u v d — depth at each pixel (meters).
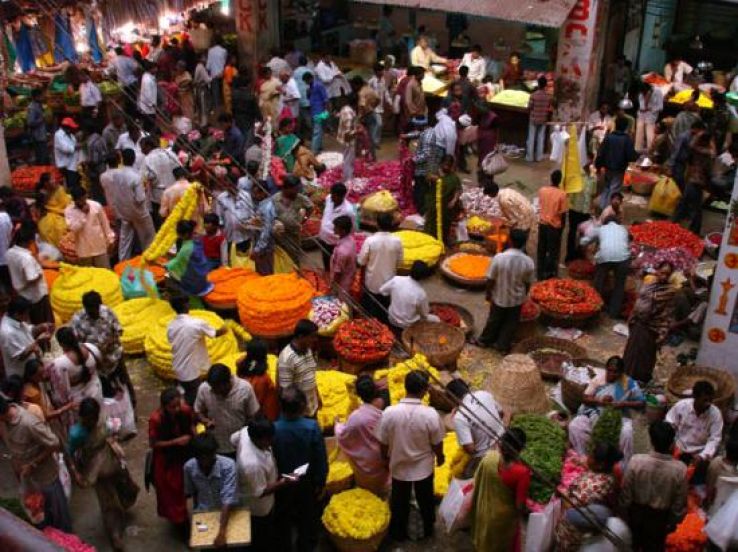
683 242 12.34
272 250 10.65
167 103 16.94
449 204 12.28
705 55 19.67
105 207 13.24
